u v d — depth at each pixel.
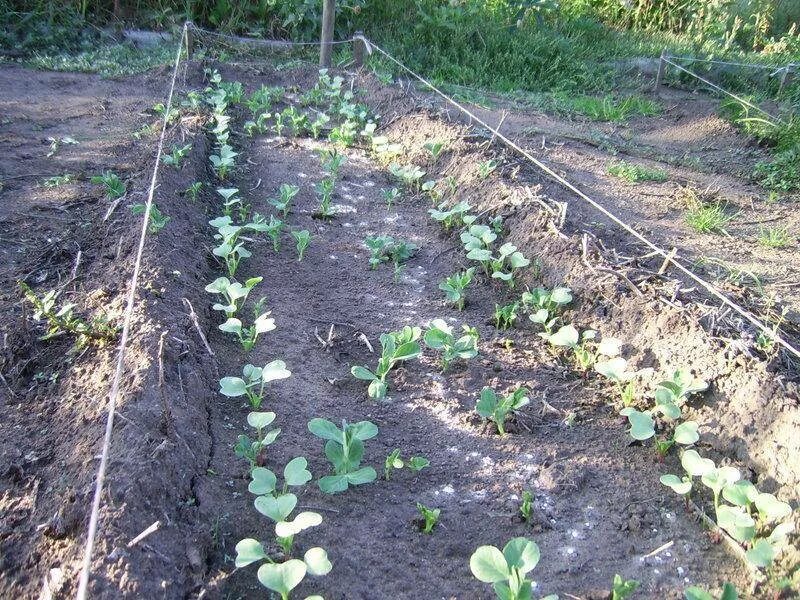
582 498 2.91
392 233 5.01
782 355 3.43
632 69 9.58
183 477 2.73
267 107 7.08
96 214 4.65
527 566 2.25
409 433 3.21
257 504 2.49
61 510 2.50
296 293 4.21
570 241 4.38
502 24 9.83
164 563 2.36
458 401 3.42
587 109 8.19
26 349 3.39
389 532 2.70
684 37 10.72
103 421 2.85
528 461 3.08
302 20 9.37
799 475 2.83
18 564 2.36
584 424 3.31
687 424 3.02
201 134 5.88
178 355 3.30
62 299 3.77
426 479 2.96
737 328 3.59
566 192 5.51
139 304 3.52
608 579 2.56
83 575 2.10
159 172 4.95
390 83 7.80
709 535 2.77
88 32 9.16
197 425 3.02
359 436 2.84
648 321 3.74
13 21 8.95
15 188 5.10
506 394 3.46
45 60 8.22
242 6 9.49
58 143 6.00
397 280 4.42
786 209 5.88
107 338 3.35
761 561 2.42
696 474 2.78
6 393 3.17
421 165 5.92
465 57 9.18
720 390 3.27
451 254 4.76
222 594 2.38
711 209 5.54
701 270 4.59
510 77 9.02
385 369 3.41
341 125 6.68
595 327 3.90
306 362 3.62
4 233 4.45
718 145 7.41
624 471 3.05
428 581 2.51
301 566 2.27
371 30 9.41
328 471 2.96
